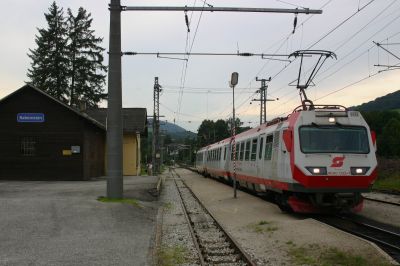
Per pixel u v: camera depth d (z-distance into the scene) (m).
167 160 151.38
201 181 42.12
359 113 15.77
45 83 55.44
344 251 9.57
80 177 29.44
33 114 29.47
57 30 56.44
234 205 20.48
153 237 12.10
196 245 11.30
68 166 29.47
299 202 15.60
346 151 15.18
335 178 14.82
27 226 12.60
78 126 29.52
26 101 29.50
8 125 29.47
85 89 56.31
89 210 15.34
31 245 10.59
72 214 14.54
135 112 44.69
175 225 14.98
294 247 10.55
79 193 20.09
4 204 15.95
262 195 22.16
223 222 15.71
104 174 38.84
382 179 33.56
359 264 8.66
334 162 14.95
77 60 56.28
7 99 29.41
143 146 102.25
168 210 18.98
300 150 15.09
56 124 29.48
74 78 56.53
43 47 55.94
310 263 9.15
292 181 15.12
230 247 11.31
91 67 56.78
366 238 11.37
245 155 24.19
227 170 33.31
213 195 26.11
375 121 75.19
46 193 20.03
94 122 30.41
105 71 58.19
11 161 29.31
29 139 29.59
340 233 11.30
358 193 15.17
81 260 9.34
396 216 15.70
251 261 9.23
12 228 12.30
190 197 25.30
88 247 10.55
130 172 43.38
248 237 12.59
